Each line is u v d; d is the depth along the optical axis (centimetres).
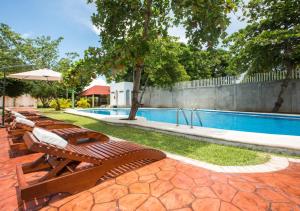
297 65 1314
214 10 716
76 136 485
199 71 2881
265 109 1466
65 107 2220
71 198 257
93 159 286
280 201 242
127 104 2686
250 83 1554
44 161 322
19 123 454
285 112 1358
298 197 253
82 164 371
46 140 267
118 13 873
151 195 260
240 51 1442
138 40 791
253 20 1441
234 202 240
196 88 1980
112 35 933
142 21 943
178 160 398
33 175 330
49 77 1119
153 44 966
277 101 1356
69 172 278
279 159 408
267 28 1355
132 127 841
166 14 984
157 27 1018
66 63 2002
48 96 2770
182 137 632
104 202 246
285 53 1278
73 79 1587
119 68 838
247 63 1481
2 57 1853
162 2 966
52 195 265
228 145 527
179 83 2152
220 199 247
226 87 1723
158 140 584
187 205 236
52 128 590
